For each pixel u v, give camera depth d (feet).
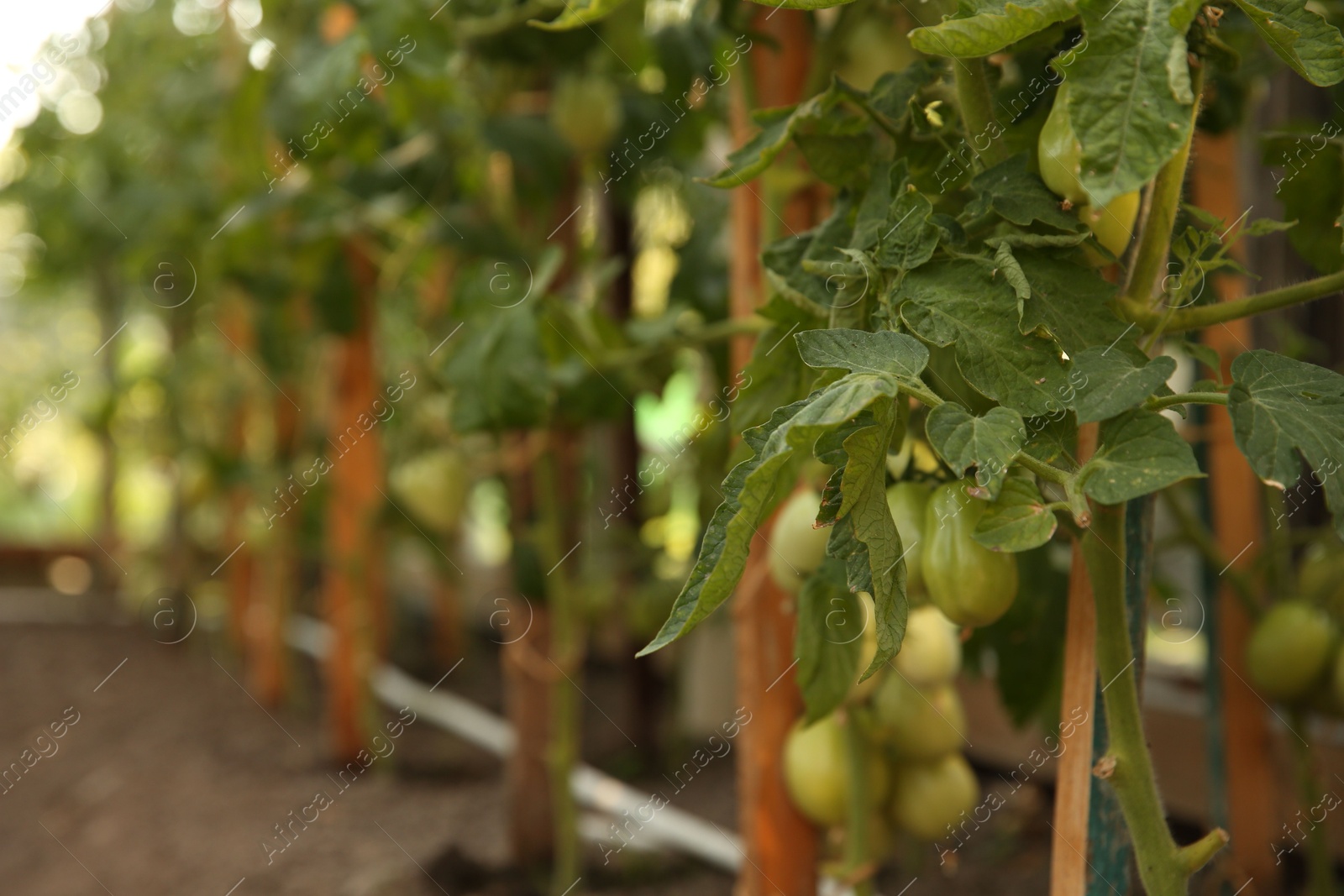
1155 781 4.29
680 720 9.25
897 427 4.26
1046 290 4.20
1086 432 4.37
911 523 4.47
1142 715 4.48
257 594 12.64
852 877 5.21
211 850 7.42
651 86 7.36
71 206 11.12
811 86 5.23
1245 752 5.64
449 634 12.21
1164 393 4.25
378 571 10.98
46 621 15.51
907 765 5.32
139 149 11.14
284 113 6.70
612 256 8.59
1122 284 4.41
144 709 11.11
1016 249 4.25
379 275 8.15
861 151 4.64
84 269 12.75
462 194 7.63
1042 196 4.26
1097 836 4.44
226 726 10.48
